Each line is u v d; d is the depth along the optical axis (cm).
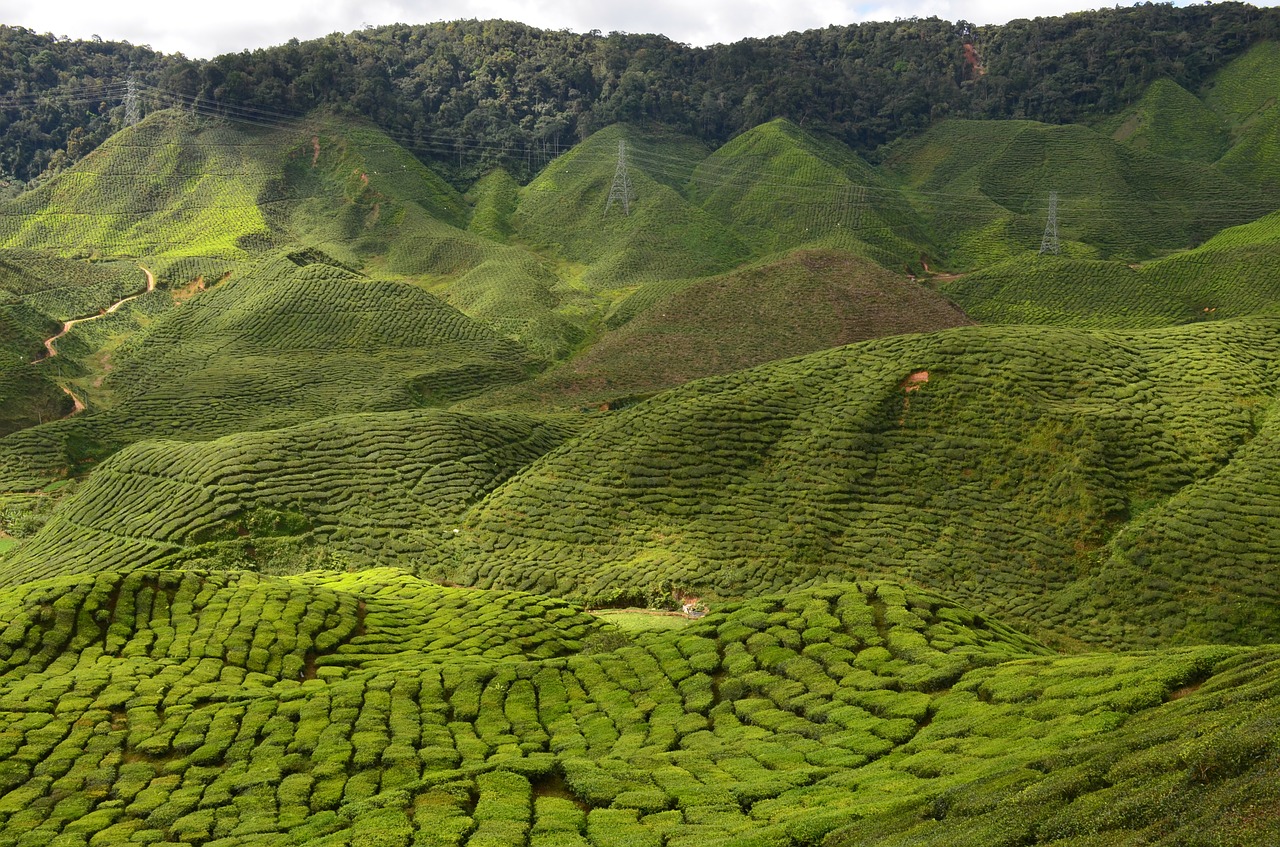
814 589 4888
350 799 3438
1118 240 19738
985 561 6625
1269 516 6141
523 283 17300
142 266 17625
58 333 13988
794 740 3525
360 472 8350
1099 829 2088
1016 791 2459
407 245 19612
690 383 9244
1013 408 7625
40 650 4909
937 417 7819
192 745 3978
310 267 15625
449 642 5388
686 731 3834
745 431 8169
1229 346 8312
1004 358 8106
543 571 7100
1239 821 1836
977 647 4112
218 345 13688
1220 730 2302
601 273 18812
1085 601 6081
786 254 16250
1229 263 15600
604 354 13612
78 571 7350
